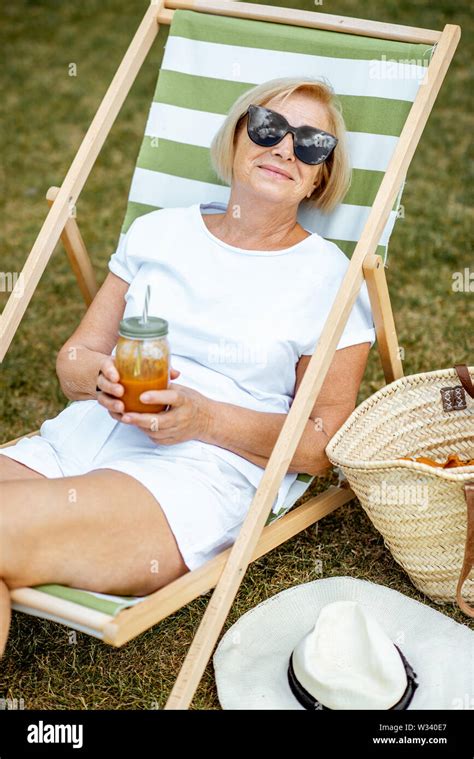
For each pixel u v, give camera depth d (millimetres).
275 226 2156
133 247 2262
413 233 4086
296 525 2248
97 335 2279
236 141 2168
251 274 2141
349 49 2348
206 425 2000
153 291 2197
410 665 1965
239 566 1877
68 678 2062
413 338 3344
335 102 2170
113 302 2299
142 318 1868
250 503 2062
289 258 2143
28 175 4785
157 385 1873
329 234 2367
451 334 3354
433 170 4688
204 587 1870
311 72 2393
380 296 2086
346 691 1803
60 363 2211
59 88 5910
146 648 2143
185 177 2555
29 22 7035
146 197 2582
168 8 2541
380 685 1822
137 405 1876
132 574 1836
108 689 2031
